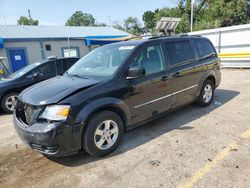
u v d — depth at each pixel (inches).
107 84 135.9
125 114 144.1
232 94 265.4
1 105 258.1
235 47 481.1
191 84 193.0
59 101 120.3
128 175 117.0
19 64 657.6
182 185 106.3
